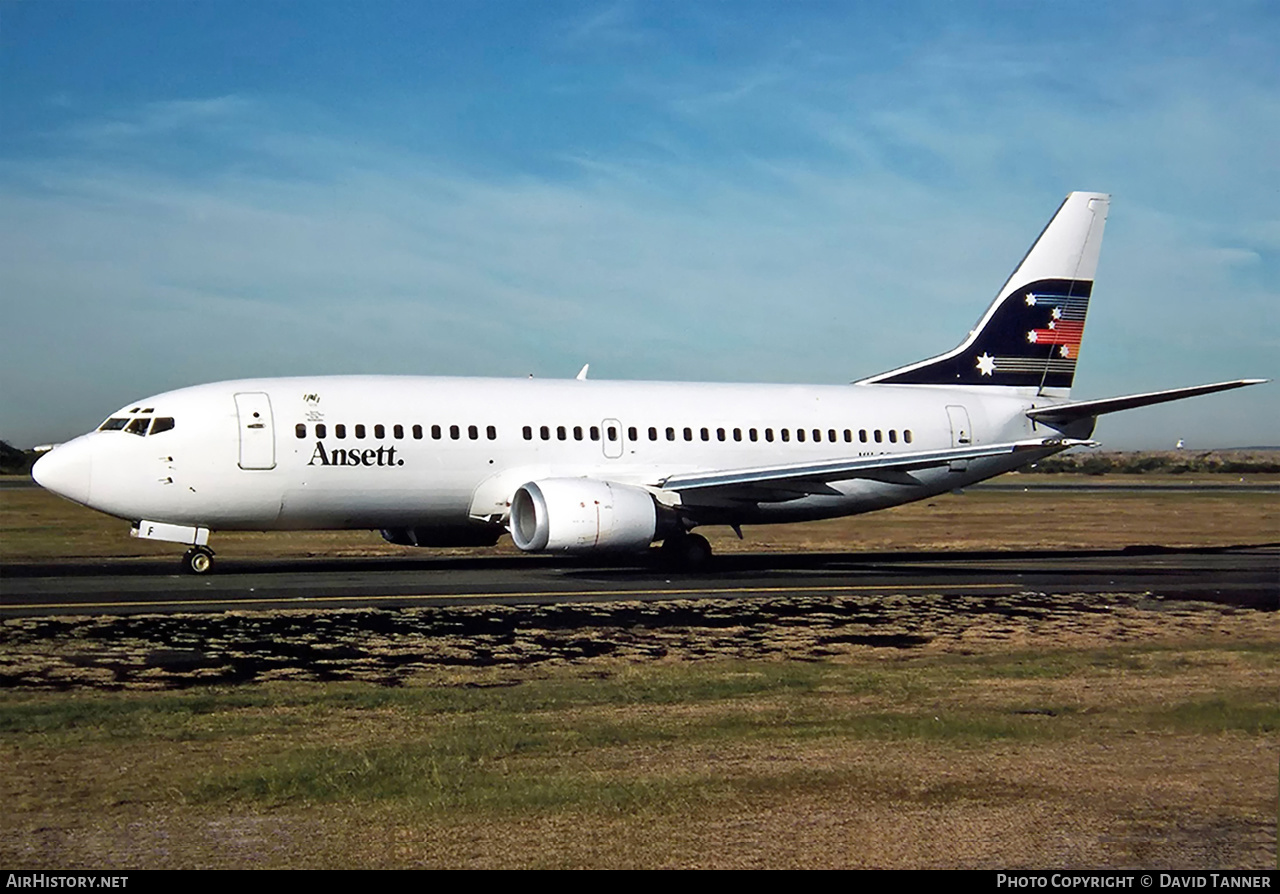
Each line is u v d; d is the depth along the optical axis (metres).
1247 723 12.05
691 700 13.30
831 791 9.53
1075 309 38.12
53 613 20.52
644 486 30.36
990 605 22.69
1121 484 109.69
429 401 30.08
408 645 17.38
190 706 12.82
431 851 8.12
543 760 10.50
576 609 21.56
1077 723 12.06
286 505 28.61
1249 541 43.06
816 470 30.33
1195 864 7.93
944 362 37.09
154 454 27.41
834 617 20.80
